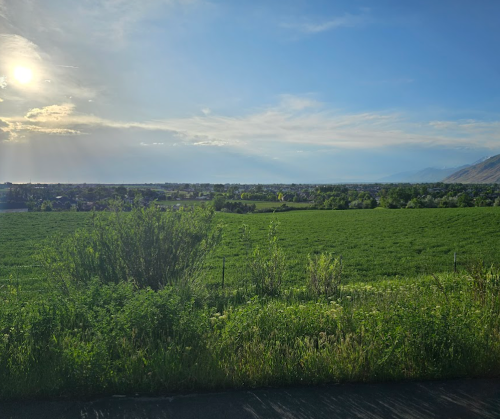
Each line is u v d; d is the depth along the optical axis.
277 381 4.58
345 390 4.48
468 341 5.24
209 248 10.92
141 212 10.41
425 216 54.06
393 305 7.03
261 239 36.41
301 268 21.62
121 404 4.12
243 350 5.18
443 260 24.77
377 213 62.38
